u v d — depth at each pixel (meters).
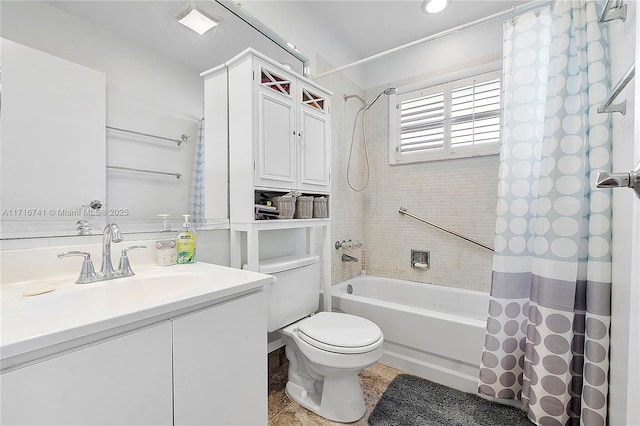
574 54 1.29
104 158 1.10
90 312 0.66
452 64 2.40
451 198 2.40
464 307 2.27
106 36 1.11
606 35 1.21
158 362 0.73
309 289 1.72
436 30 2.40
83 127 1.05
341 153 2.55
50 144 0.97
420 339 1.76
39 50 0.95
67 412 0.58
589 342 1.16
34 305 0.76
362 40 2.54
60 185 0.99
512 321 1.46
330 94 1.89
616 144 1.10
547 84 1.37
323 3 2.06
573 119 1.26
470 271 2.32
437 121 2.46
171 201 1.31
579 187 1.23
